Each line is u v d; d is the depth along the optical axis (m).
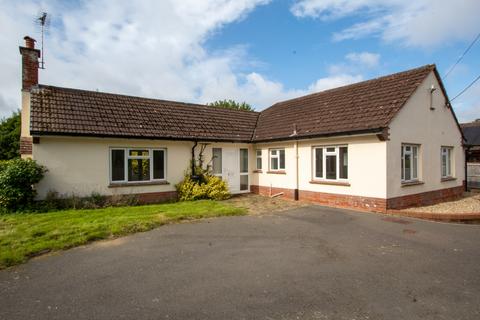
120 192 12.38
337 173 12.19
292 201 13.45
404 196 11.31
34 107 11.66
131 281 4.89
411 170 12.00
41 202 10.59
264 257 6.04
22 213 9.63
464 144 15.74
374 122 10.82
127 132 12.27
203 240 7.19
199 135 14.41
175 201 13.48
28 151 12.49
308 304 4.14
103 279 4.96
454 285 4.75
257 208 11.58
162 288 4.64
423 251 6.41
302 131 13.48
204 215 9.76
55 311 3.96
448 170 14.61
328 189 12.47
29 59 12.87
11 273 5.21
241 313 3.91
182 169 14.09
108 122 12.47
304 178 13.58
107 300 4.26
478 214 9.11
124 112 13.75
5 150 30.27
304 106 16.30
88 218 8.88
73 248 6.54
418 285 4.75
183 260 5.86
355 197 11.43
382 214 10.34
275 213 10.55
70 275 5.13
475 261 5.82
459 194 15.04
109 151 12.21
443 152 14.23
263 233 7.84
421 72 12.32
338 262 5.76
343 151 12.05
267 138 14.99
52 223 8.20
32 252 6.11
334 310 3.99
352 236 7.59
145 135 12.56
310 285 4.74
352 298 4.32
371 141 10.88
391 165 10.70
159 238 7.32
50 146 10.95
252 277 5.05
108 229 7.69
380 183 10.62
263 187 15.98
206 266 5.55
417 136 12.03
